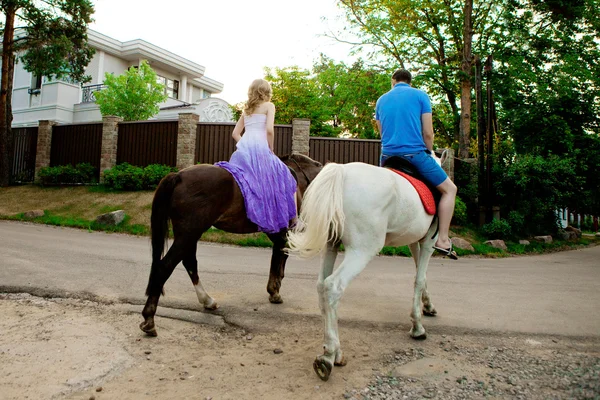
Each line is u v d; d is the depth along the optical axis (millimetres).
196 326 3768
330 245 3291
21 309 3949
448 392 2629
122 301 4363
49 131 15766
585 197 16828
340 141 14000
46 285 4734
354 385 2693
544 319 4328
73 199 12906
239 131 4344
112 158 14633
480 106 14062
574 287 6203
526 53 17719
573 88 17094
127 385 2561
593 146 16781
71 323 3594
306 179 4773
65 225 10695
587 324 4184
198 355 3107
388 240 3318
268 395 2523
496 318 4324
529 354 3346
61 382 2525
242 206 3855
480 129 14016
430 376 2871
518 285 6262
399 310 4516
